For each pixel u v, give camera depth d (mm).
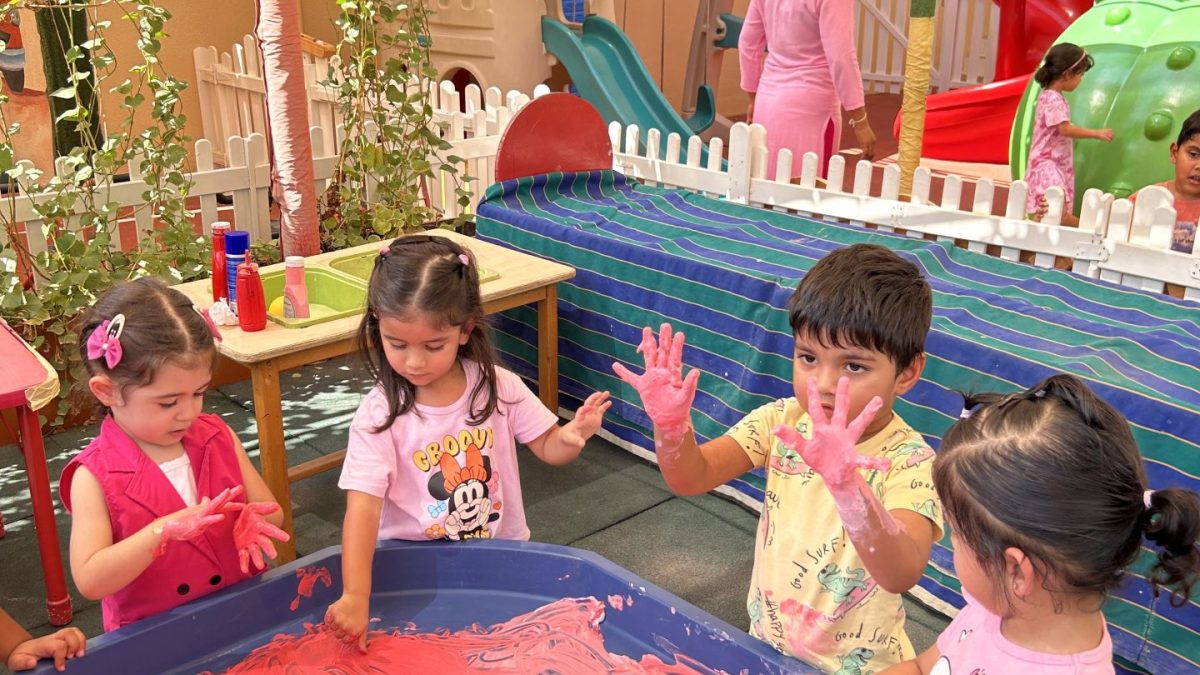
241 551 2027
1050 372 2732
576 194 4598
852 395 1721
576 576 2107
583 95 6887
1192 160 3979
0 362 2750
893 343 1681
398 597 2145
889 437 1808
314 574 2082
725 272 3543
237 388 4613
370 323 2254
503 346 4453
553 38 6941
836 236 3955
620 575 2039
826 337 1702
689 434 1860
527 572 2135
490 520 2348
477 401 2299
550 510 3648
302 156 4047
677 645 1957
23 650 1818
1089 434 1252
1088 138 4676
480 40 6793
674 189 4723
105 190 4465
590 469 3955
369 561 2098
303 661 1955
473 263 2244
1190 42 4555
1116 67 4770
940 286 3428
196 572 2131
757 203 4500
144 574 2080
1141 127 4648
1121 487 1238
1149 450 2551
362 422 2232
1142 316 3160
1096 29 4910
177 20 7363
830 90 5254
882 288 1688
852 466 1457
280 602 2053
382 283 2111
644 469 3965
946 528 2971
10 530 3510
